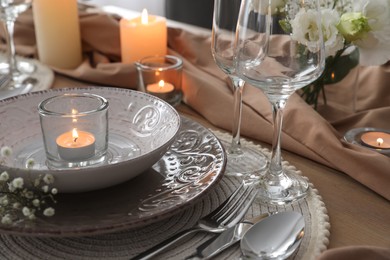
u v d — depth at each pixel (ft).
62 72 3.36
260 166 2.28
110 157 2.23
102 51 3.65
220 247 1.69
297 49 1.82
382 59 2.51
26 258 1.69
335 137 2.32
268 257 1.65
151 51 3.43
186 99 2.95
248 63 1.87
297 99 2.61
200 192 1.84
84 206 1.82
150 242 1.77
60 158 2.08
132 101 2.46
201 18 5.82
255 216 1.92
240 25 1.86
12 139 2.26
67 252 1.72
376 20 2.43
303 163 2.37
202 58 3.48
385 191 2.07
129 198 1.88
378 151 2.27
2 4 3.14
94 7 4.55
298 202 2.02
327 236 1.82
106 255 1.71
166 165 2.13
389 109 2.66
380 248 1.67
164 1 6.72
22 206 1.77
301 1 1.78
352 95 2.72
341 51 2.61
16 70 3.34
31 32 3.87
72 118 2.06
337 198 2.10
